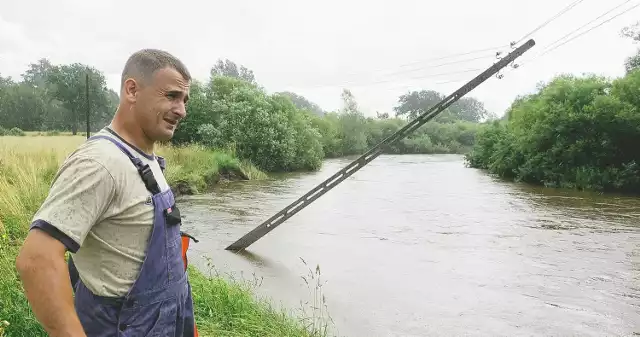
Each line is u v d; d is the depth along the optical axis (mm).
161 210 1853
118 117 1919
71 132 57312
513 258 9203
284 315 5344
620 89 21938
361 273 8172
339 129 57312
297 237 10906
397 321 6109
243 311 5152
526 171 23703
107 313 1789
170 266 1897
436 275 8141
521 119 26297
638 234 11320
